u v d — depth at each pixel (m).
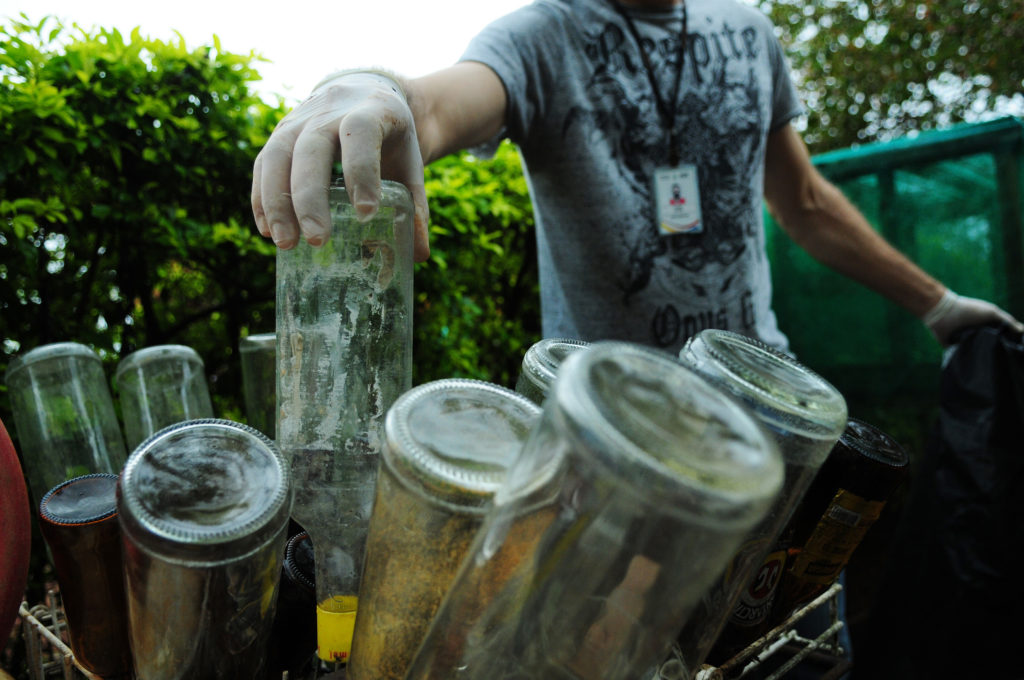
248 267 2.01
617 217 1.33
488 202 2.32
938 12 5.88
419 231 0.71
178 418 0.83
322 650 0.54
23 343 1.65
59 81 1.60
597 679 0.35
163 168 1.77
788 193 1.62
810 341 2.91
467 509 0.39
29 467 0.79
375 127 0.60
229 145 1.87
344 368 0.58
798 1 6.50
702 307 1.39
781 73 1.54
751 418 0.35
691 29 1.37
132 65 1.67
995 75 5.82
